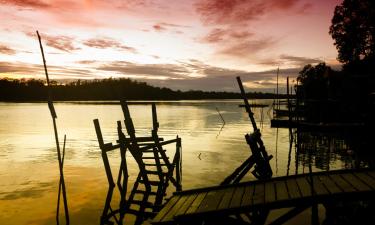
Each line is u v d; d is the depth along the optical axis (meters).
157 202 12.63
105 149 11.62
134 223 12.62
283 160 25.34
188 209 7.34
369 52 51.47
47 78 11.46
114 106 186.75
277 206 6.71
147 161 26.03
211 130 53.12
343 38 53.38
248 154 29.19
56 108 153.62
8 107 161.75
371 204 8.88
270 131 47.75
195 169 22.58
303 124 38.31
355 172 8.38
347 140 33.25
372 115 31.95
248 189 8.23
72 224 13.09
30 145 37.38
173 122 70.69
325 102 41.22
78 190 18.11
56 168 24.25
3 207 15.34
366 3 49.47
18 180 20.61
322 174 8.56
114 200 16.08
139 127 58.78
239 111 126.31
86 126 63.50
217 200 7.69
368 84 36.31
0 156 29.83
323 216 11.84
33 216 14.08
